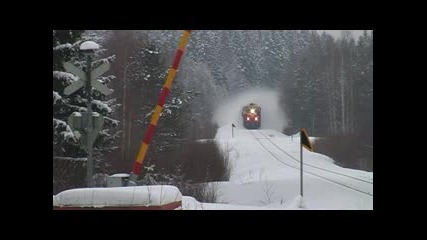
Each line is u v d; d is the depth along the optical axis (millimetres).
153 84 27734
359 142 51281
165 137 25453
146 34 36688
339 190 17469
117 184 10523
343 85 75875
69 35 16000
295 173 26031
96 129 10125
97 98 17609
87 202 6695
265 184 20359
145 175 21281
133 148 23734
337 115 80688
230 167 25812
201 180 22219
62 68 15688
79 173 17000
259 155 37844
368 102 71812
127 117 26703
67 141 15344
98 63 16516
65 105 16172
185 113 29062
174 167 22891
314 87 85688
